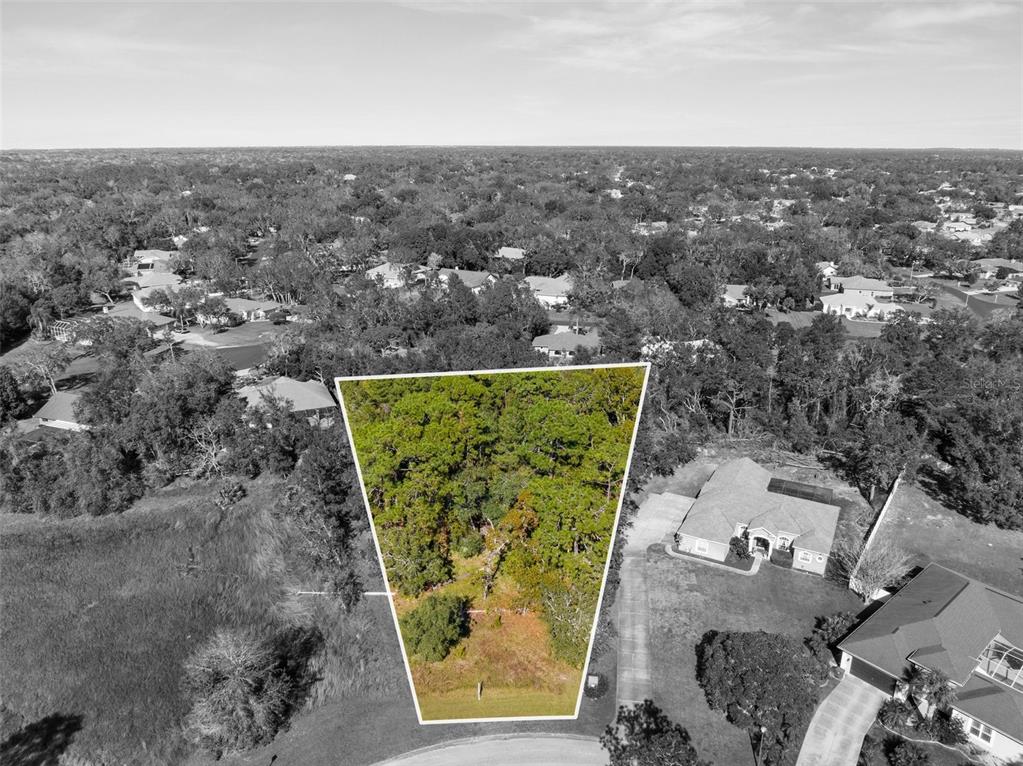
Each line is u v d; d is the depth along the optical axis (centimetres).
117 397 5622
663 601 3850
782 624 3659
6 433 5338
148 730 3167
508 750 2928
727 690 3059
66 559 4309
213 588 4081
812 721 3041
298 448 5125
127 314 8731
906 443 4900
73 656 3591
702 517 4359
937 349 6719
